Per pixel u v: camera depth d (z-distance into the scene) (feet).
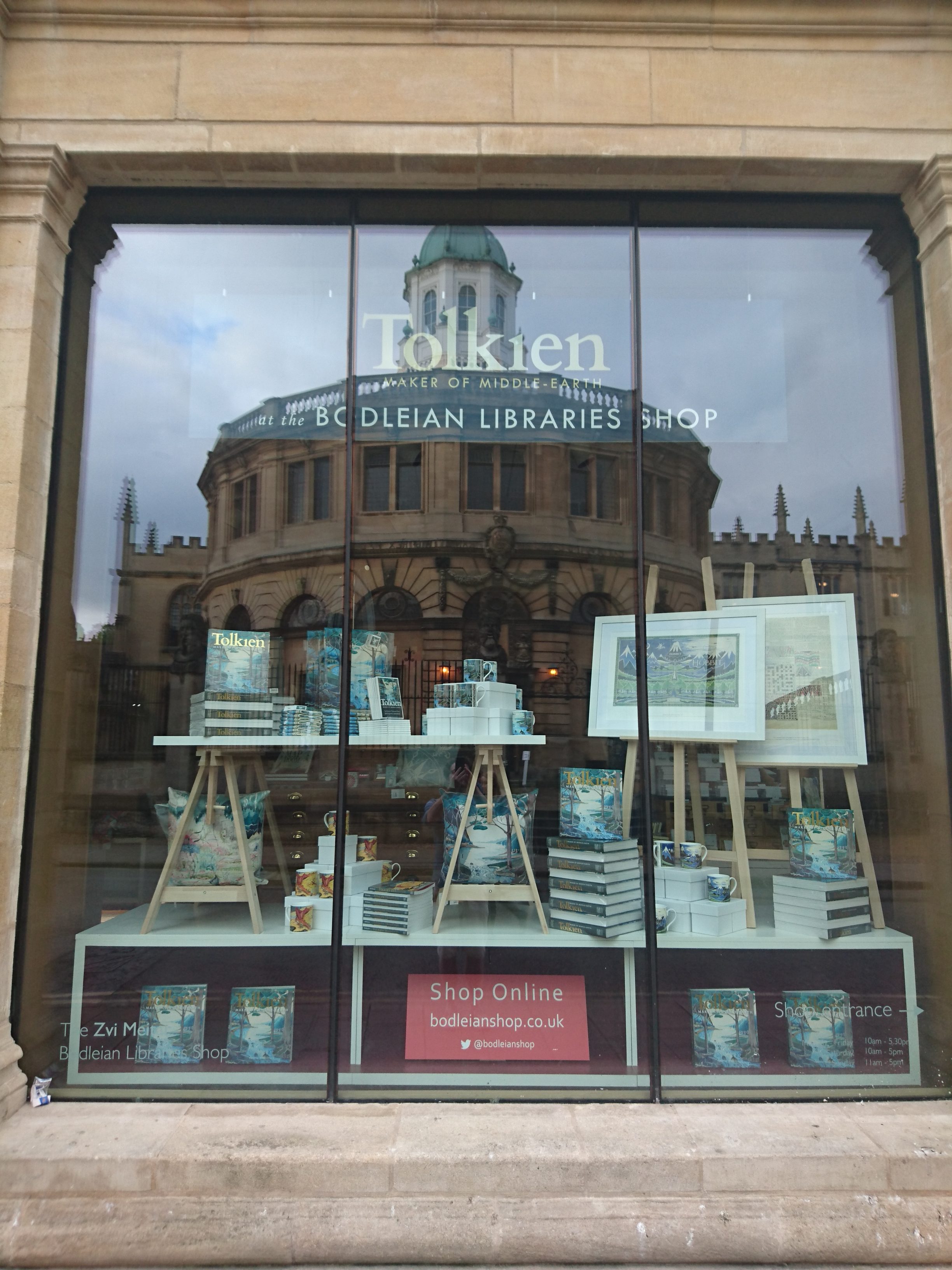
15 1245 8.05
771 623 12.36
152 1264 8.08
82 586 11.52
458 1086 10.18
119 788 11.98
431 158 10.62
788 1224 8.23
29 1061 9.89
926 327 11.14
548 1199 8.39
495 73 10.68
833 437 12.19
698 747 12.20
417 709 13.76
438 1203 8.32
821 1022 10.61
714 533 12.84
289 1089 10.11
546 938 10.78
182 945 10.75
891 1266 8.14
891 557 11.69
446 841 11.61
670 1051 10.41
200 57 10.62
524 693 18.04
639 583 12.28
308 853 12.08
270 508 15.66
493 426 12.16
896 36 10.82
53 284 10.67
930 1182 8.59
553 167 10.80
